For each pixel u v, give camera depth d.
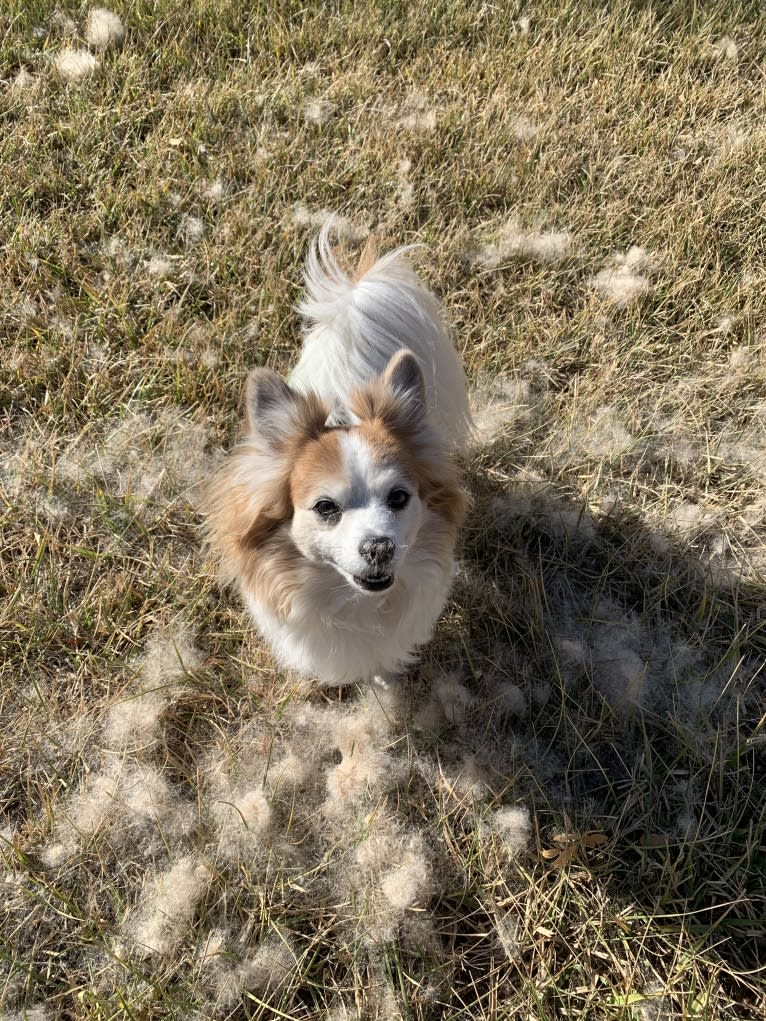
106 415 0.83
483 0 1.26
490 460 0.84
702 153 1.11
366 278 0.71
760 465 0.84
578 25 1.26
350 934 0.59
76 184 0.99
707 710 0.70
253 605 0.63
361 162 1.03
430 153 1.06
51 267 0.91
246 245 0.95
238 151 1.04
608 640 0.73
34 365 0.85
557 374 0.91
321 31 1.18
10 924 0.59
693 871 0.61
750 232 1.01
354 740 0.66
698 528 0.80
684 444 0.86
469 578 0.76
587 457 0.84
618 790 0.66
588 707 0.70
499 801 0.65
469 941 0.60
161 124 1.04
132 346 0.88
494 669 0.71
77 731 0.66
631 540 0.78
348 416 0.61
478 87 1.16
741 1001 0.58
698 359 0.92
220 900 0.59
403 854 0.62
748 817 0.65
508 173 1.05
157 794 0.63
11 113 1.05
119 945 0.58
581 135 1.11
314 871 0.61
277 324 0.88
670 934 0.60
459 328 0.93
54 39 1.14
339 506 0.55
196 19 1.17
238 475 0.59
